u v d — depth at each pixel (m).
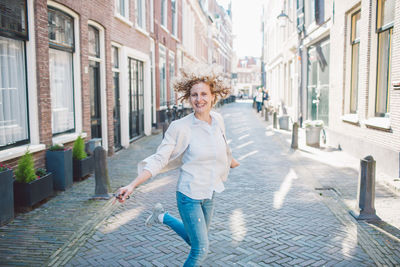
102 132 8.87
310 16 13.71
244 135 13.59
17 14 5.22
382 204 5.07
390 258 3.43
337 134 10.10
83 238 3.91
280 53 22.34
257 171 7.42
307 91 15.14
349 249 3.65
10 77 5.21
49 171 5.77
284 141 11.78
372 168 4.46
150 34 13.27
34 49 5.54
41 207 4.97
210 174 2.47
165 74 16.09
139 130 12.60
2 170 4.32
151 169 2.32
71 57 7.07
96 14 8.00
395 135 6.44
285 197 5.54
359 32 8.86
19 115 5.42
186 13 21.48
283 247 3.70
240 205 5.13
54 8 6.31
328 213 4.76
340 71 9.70
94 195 5.42
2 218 4.23
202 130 2.46
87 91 7.56
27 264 3.30
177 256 3.51
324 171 7.32
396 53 6.41
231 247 3.70
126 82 10.37
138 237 3.96
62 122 6.75
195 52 25.89
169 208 5.00
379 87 7.57
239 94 75.62
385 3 7.17
